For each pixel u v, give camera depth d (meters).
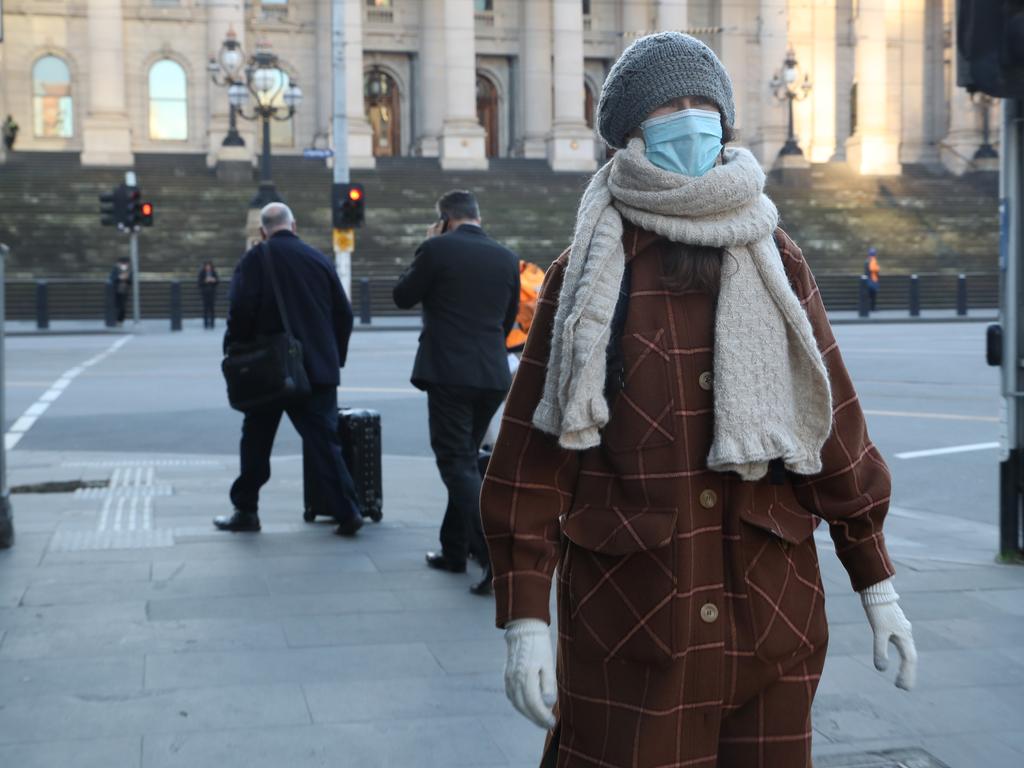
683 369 2.25
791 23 58.38
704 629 2.23
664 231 2.24
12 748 4.03
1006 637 5.30
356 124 48.97
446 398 6.17
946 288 40.69
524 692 2.22
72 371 19.81
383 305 37.66
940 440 12.09
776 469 2.29
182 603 5.87
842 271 42.31
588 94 59.06
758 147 54.78
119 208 31.16
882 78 53.69
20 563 6.74
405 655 5.02
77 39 51.41
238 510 7.68
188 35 52.66
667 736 2.22
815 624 2.33
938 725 4.26
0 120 50.50
